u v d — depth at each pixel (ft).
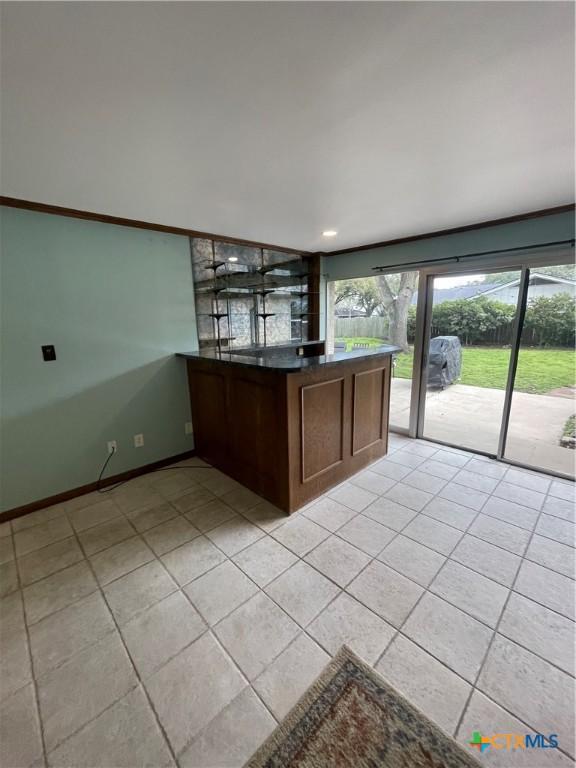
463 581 5.89
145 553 6.72
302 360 8.16
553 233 8.69
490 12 2.97
